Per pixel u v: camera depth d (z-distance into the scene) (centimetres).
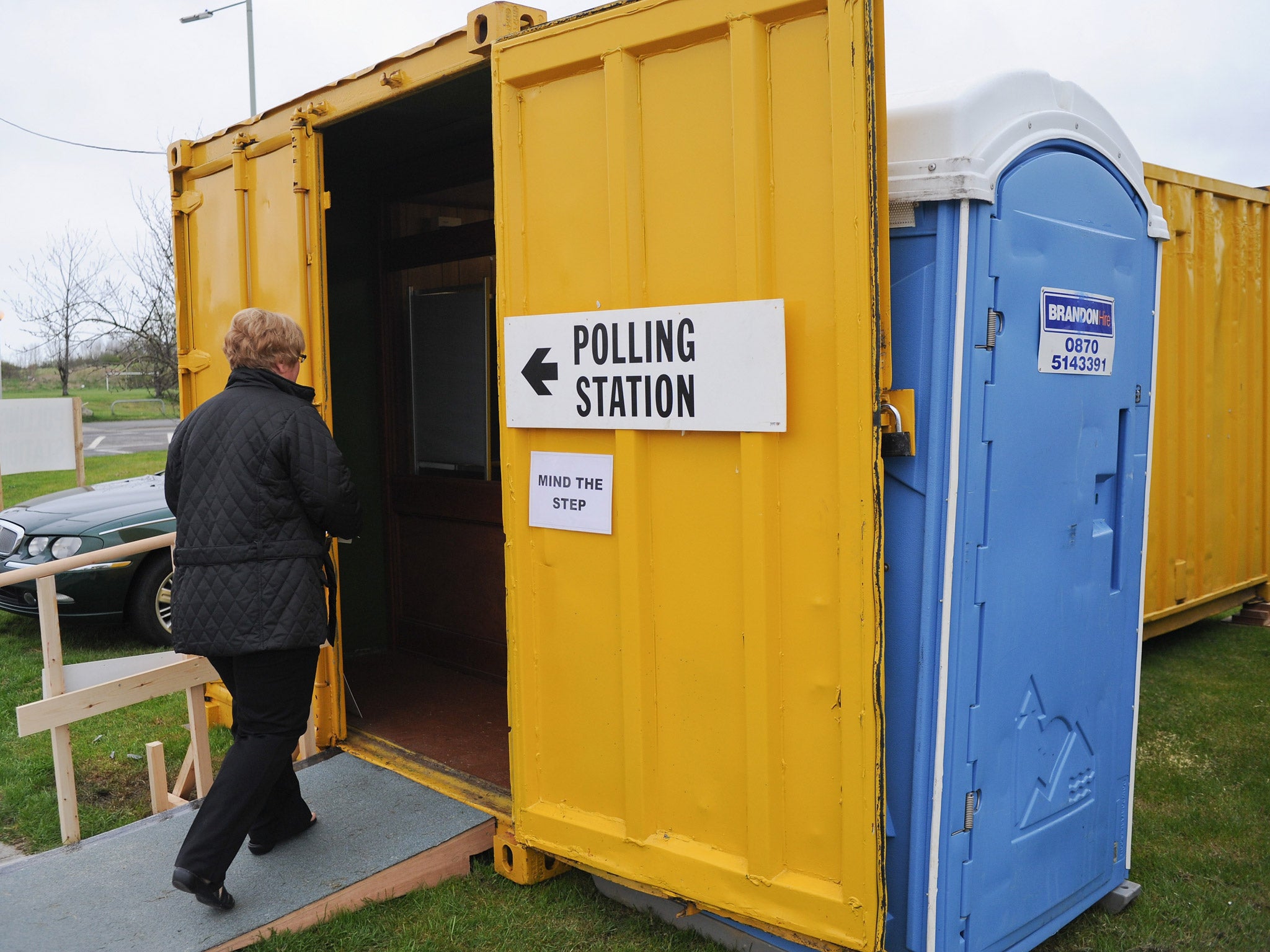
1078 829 270
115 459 1833
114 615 632
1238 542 622
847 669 223
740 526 242
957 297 218
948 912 231
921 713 227
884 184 212
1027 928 255
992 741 237
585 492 273
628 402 259
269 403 279
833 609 228
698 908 264
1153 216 281
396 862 304
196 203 456
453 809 338
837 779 230
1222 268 590
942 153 219
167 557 646
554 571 285
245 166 416
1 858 354
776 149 229
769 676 237
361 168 524
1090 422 261
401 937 282
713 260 241
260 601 270
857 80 210
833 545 227
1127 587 283
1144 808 366
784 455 233
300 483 273
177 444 288
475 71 312
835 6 213
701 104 241
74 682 358
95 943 264
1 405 828
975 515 226
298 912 281
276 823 310
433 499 512
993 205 222
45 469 848
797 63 225
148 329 2336
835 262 218
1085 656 268
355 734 414
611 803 277
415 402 523
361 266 531
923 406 223
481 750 394
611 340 261
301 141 380
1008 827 245
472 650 502
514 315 286
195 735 372
